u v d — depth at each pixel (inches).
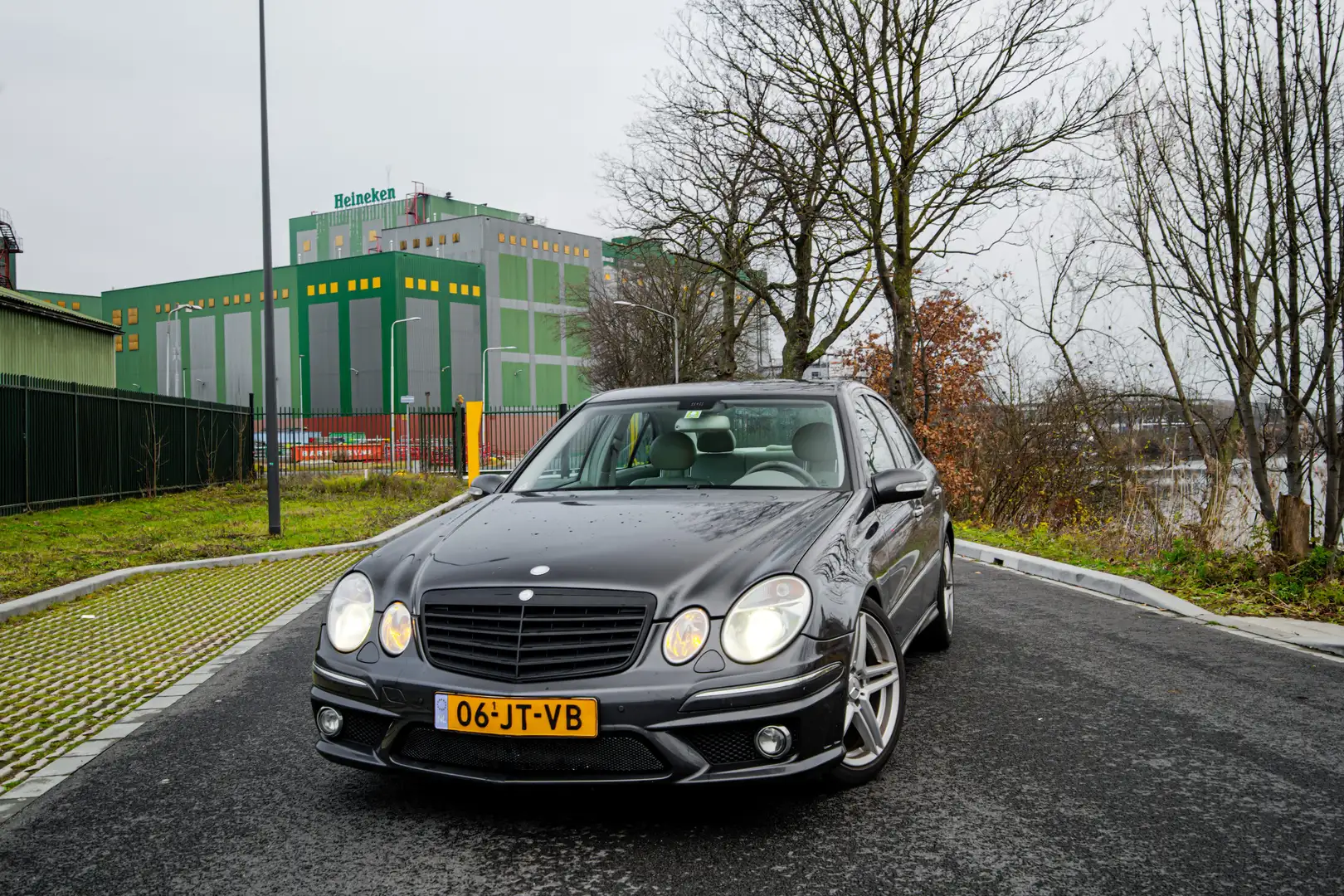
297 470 1139.9
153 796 148.6
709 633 124.1
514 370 4188.0
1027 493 634.8
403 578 138.8
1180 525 390.6
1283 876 112.1
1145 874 113.0
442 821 133.9
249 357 4384.8
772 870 115.3
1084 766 151.2
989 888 109.9
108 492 765.9
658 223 981.2
